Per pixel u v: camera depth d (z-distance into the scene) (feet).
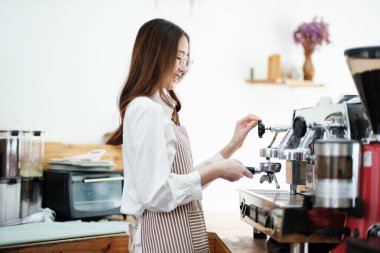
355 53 4.00
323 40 12.26
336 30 13.00
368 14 13.28
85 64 10.12
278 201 4.88
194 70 11.41
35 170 8.68
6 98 9.30
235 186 11.80
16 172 8.38
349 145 4.05
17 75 9.41
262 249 5.62
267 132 12.16
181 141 5.62
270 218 4.69
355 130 4.57
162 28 5.48
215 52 11.61
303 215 4.33
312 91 12.71
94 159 8.93
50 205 8.75
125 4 10.59
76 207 8.42
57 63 9.82
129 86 5.57
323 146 4.06
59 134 9.84
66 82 9.91
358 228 4.12
